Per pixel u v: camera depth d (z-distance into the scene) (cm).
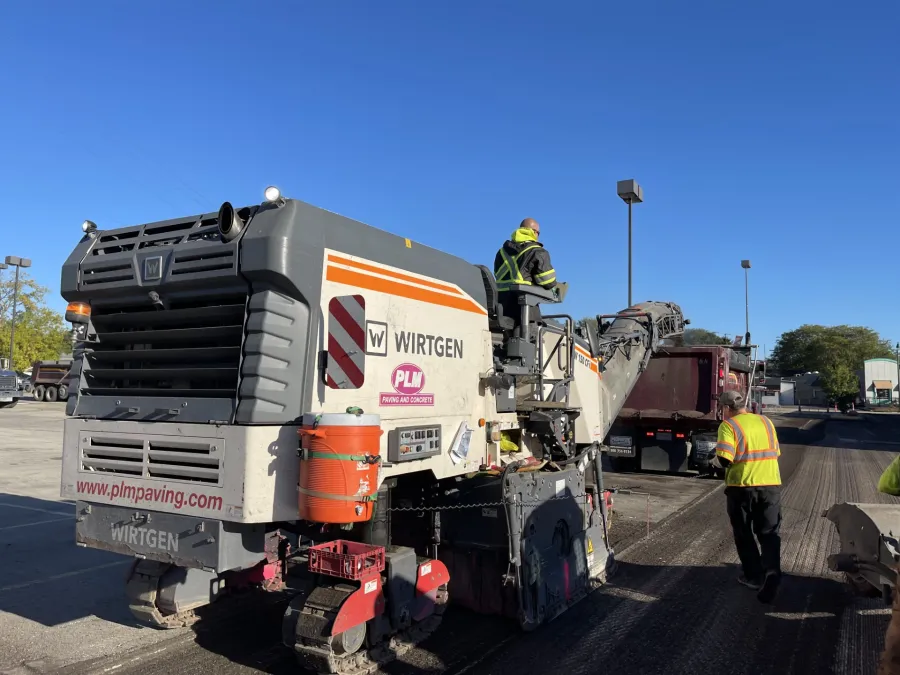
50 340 5331
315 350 399
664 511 982
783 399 6894
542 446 653
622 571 664
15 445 1677
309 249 393
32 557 694
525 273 603
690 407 1337
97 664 436
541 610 508
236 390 384
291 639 406
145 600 480
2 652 455
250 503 371
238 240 390
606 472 1437
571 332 657
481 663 439
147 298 439
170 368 422
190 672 426
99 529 432
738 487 579
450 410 509
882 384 6119
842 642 484
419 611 459
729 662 448
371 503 390
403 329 463
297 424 392
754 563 601
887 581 496
